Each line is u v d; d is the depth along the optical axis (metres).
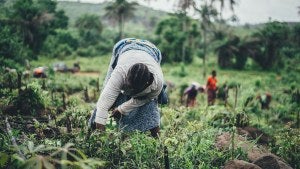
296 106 13.62
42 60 43.12
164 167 3.20
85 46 65.31
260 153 4.20
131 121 3.52
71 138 3.40
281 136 5.41
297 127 8.43
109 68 3.55
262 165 3.60
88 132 3.25
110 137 3.26
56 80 15.53
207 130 4.48
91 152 3.13
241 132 5.49
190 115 6.72
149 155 3.23
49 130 4.07
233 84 25.67
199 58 65.06
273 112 11.66
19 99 5.68
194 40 58.69
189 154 3.51
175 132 4.17
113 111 3.41
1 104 5.69
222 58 56.19
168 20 58.22
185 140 3.82
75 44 62.16
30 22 37.66
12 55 17.09
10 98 5.88
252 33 56.69
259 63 56.25
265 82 34.75
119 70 3.22
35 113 5.64
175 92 18.64
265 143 5.79
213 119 6.38
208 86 14.09
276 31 54.31
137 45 3.47
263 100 13.61
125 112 3.34
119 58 3.38
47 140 3.39
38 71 15.57
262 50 56.28
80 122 4.28
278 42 54.75
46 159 2.05
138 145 3.21
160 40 58.41
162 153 3.28
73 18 92.94
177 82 29.47
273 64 55.38
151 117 3.58
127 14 59.03
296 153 4.68
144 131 3.57
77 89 14.07
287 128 6.29
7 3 34.12
